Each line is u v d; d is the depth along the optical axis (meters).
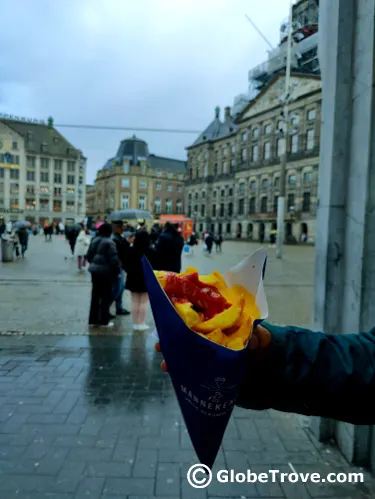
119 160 90.25
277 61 47.28
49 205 81.69
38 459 2.57
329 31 2.73
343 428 2.68
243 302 0.82
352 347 0.94
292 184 47.44
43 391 3.60
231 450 2.74
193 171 72.38
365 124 2.39
